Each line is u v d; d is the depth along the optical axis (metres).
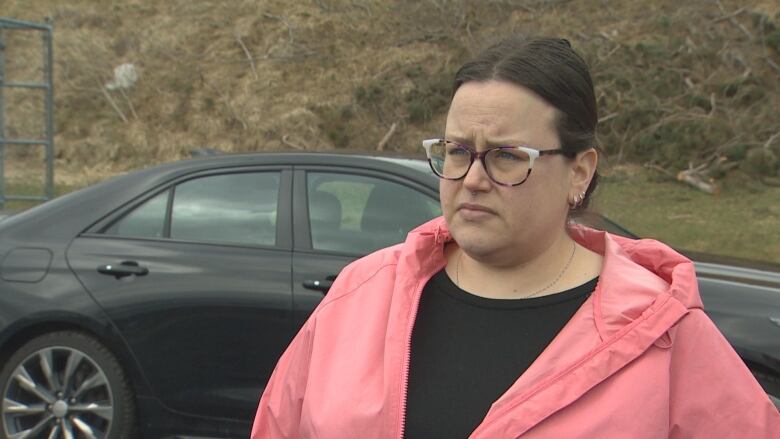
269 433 1.71
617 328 1.32
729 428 1.34
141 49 18.41
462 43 16.55
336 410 1.43
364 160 4.11
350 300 1.60
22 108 17.14
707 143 13.46
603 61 14.79
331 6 18.67
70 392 4.00
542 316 1.40
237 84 17.08
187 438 3.93
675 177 13.11
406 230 3.91
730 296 3.47
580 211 1.54
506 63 1.40
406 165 4.09
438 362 1.41
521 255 1.43
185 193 4.18
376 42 17.55
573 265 1.47
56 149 16.25
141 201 4.18
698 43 15.19
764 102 13.93
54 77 17.84
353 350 1.49
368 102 15.97
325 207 4.03
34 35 18.64
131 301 3.92
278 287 3.82
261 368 3.81
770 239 10.54
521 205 1.39
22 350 4.03
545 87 1.38
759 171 12.90
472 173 1.39
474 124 1.39
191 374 3.87
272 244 3.96
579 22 16.12
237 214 4.08
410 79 16.17
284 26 18.19
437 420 1.36
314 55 17.39
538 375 1.31
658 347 1.31
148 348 3.90
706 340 1.36
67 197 4.29
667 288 1.40
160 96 17.16
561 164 1.42
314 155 4.17
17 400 4.05
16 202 13.24
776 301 3.44
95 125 16.72
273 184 4.12
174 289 3.90
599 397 1.29
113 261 4.01
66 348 3.99
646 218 11.46
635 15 16.11
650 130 13.71
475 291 1.48
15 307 3.99
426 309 1.49
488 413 1.32
